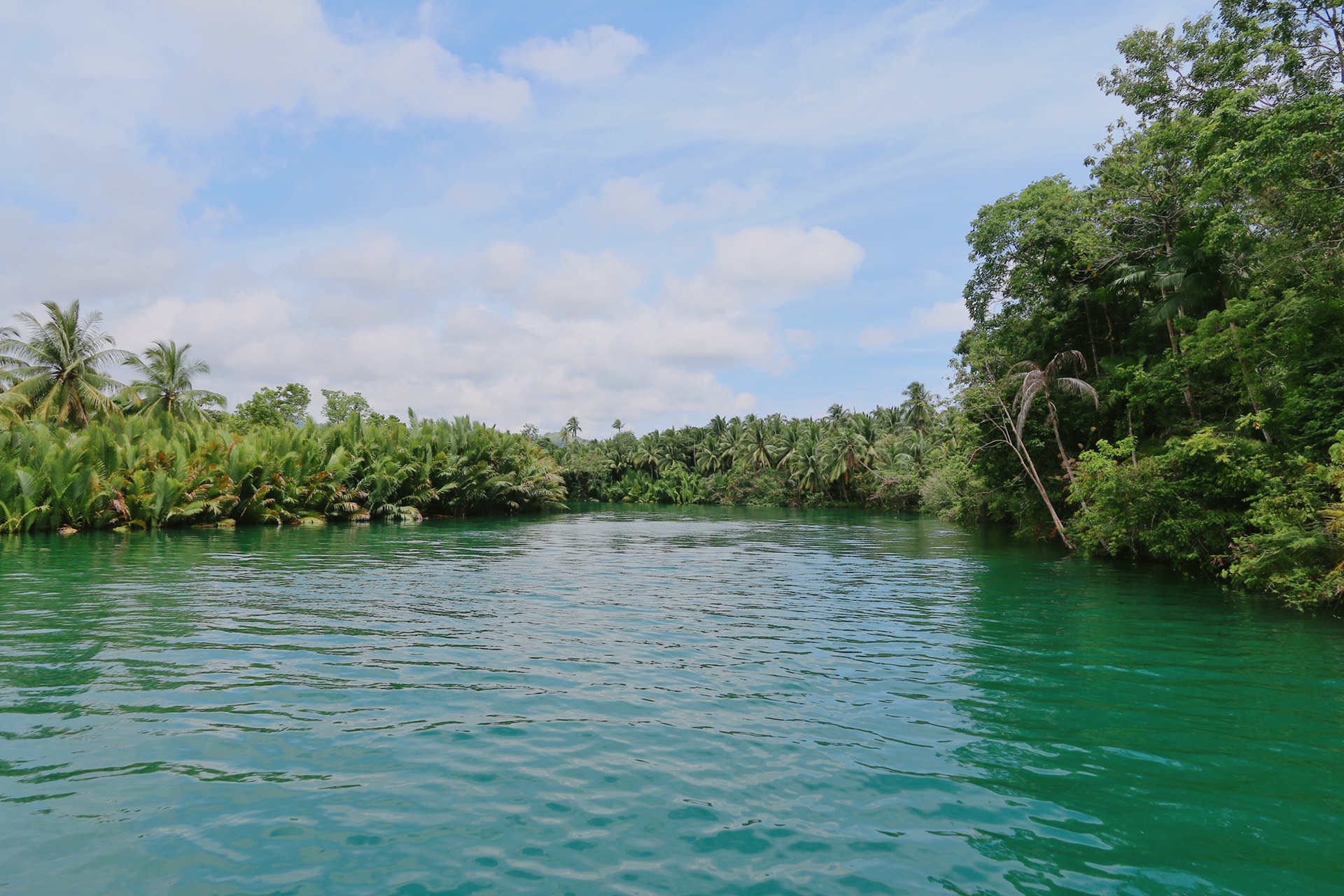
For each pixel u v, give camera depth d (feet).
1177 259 61.87
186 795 14.51
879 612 38.50
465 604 39.17
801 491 246.06
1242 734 19.20
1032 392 72.64
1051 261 77.51
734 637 31.58
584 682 23.57
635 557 71.26
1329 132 40.60
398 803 14.38
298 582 46.50
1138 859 12.57
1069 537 74.49
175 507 93.71
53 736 17.66
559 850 12.55
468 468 153.58
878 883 11.62
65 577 46.55
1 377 106.52
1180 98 67.15
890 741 18.43
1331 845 13.14
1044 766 16.80
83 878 11.32
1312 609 39.50
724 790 15.26
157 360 127.54
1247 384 51.90
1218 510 52.08
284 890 11.10
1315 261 48.24
